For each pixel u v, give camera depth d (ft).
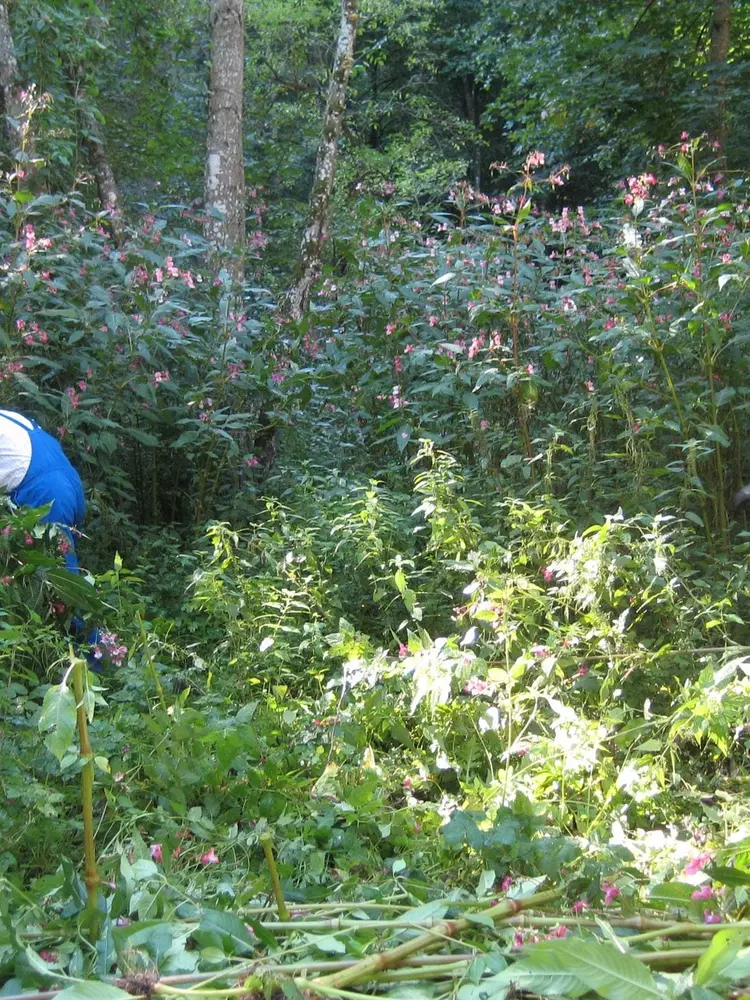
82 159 30.73
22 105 23.11
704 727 10.43
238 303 20.53
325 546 15.39
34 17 26.00
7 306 17.08
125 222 24.71
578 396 17.49
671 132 36.78
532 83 43.39
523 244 19.90
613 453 15.78
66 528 14.33
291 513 17.11
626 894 7.76
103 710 12.01
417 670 11.80
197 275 21.09
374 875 9.23
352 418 20.06
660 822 10.62
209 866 9.10
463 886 9.25
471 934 6.84
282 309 23.54
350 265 20.97
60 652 12.46
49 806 9.32
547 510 14.40
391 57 69.21
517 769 11.64
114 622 13.98
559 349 17.26
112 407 18.08
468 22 70.23
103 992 5.36
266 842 6.97
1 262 17.99
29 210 18.30
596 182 50.60
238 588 14.80
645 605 13.69
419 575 14.69
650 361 16.94
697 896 7.17
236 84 24.49
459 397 17.52
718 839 9.89
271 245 41.81
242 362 20.04
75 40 27.84
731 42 38.50
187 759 10.52
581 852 8.01
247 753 11.10
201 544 17.89
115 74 36.91
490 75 50.57
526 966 5.25
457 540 14.51
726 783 11.55
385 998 5.60
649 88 36.52
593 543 12.94
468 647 13.60
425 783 11.77
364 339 19.62
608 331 16.14
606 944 5.66
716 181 20.17
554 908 7.37
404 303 19.33
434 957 6.12
